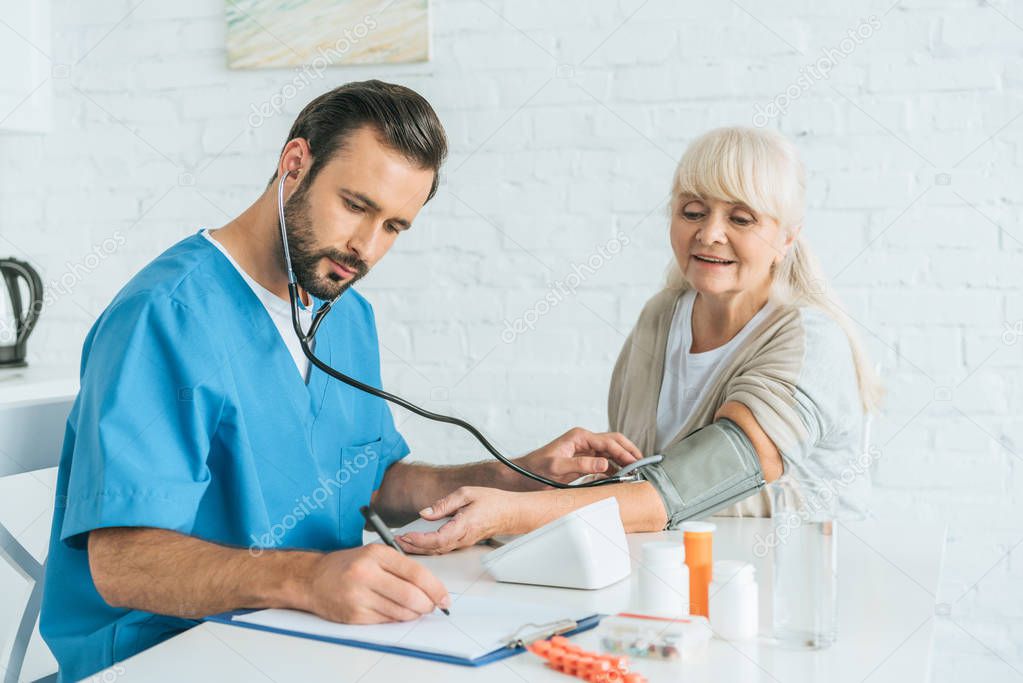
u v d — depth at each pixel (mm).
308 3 2156
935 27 1893
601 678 735
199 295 1117
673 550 893
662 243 2039
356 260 1156
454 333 2139
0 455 1232
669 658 776
